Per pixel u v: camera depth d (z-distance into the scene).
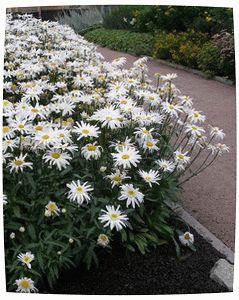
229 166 4.29
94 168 2.85
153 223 2.97
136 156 2.64
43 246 2.45
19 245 2.48
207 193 3.82
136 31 9.47
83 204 2.67
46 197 2.62
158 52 7.88
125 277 2.72
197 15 8.83
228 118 5.25
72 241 2.40
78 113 3.35
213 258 3.01
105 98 3.49
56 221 2.64
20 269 2.35
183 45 7.67
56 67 3.97
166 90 3.57
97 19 9.62
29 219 2.57
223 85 6.66
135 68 3.87
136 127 3.19
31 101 3.53
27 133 2.82
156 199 2.91
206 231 3.28
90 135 2.70
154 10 9.31
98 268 2.75
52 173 2.69
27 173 2.64
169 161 3.24
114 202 2.69
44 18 8.41
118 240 2.91
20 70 3.71
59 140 2.59
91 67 3.94
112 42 8.48
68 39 5.16
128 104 2.99
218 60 6.93
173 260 2.91
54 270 2.43
